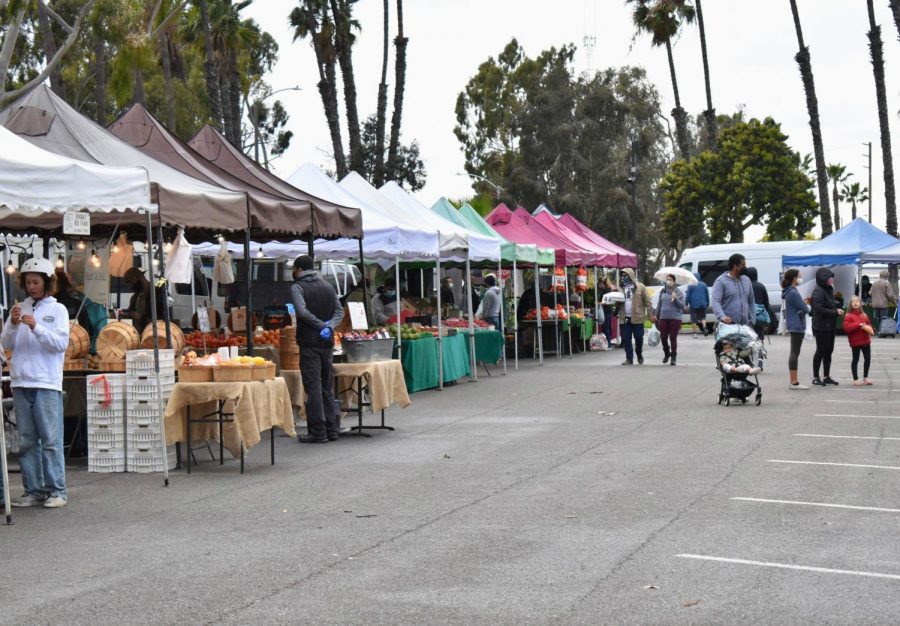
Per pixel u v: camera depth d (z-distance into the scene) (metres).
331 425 12.98
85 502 9.12
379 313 20.09
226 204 12.09
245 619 5.60
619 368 24.02
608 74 65.00
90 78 50.19
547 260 25.81
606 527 7.77
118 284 16.95
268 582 6.35
